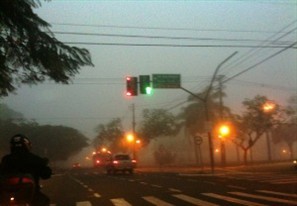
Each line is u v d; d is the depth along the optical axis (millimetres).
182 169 47250
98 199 17453
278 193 16844
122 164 41188
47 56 16766
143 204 15180
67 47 17219
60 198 18422
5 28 16047
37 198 7199
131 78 28859
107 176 37594
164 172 41062
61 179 35625
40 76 17781
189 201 15344
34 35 16297
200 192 18391
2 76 17594
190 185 22516
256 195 16312
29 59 16906
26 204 6617
